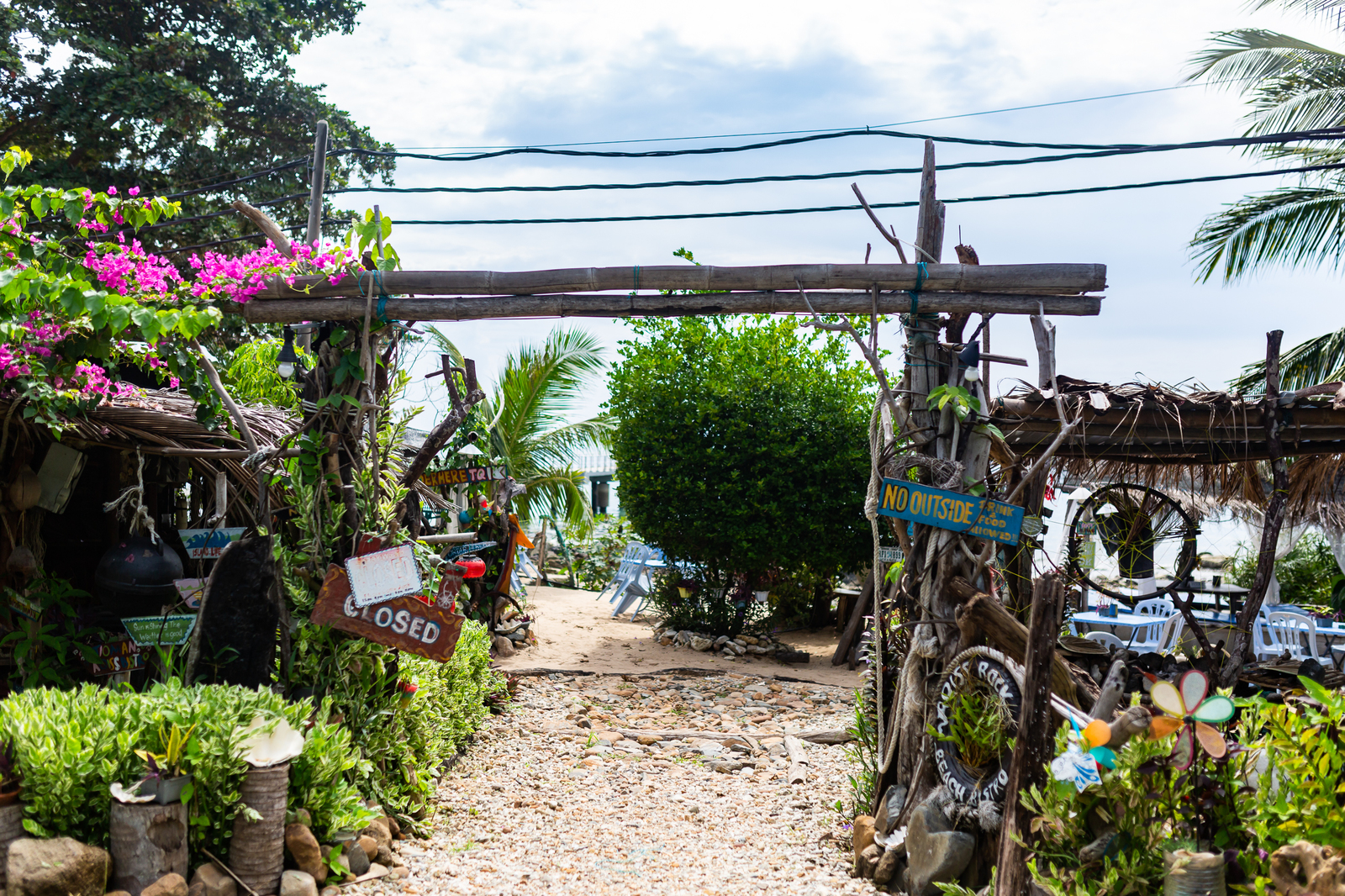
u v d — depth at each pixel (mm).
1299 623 9250
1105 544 6746
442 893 4207
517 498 14992
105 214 5273
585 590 18469
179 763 3812
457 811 5508
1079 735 3441
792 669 10852
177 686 4344
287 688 4863
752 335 11750
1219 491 7906
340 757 4371
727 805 5867
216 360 10422
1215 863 2969
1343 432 5840
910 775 4703
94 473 7219
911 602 4801
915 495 4562
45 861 3447
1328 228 10617
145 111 13484
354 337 5031
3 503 5805
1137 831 3201
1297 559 13953
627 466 11805
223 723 3967
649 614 14477
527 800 5789
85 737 3762
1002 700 4066
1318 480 6902
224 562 4797
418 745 5477
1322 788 2965
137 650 6395
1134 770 3238
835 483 11305
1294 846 2887
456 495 11719
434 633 4863
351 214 16125
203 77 15109
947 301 4594
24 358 4859
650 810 5730
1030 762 3576
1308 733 3094
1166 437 5840
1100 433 5793
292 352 5035
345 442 5047
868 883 4504
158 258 5238
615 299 4875
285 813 4066
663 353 11625
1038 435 5902
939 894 4102
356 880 4258
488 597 10594
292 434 4996
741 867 4719
